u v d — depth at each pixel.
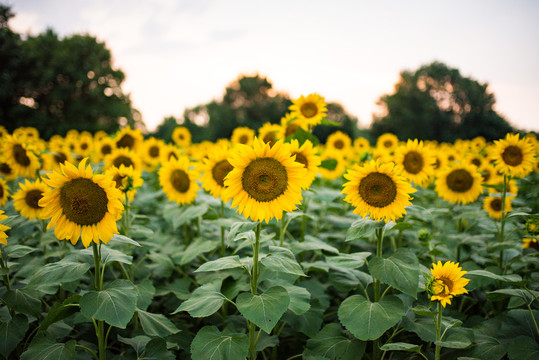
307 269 4.32
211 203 5.59
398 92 68.44
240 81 99.94
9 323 3.41
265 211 3.38
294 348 4.43
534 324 3.70
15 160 6.04
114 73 58.28
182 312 4.80
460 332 3.53
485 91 62.59
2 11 51.56
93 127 51.72
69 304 3.11
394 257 3.48
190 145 13.32
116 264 4.88
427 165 5.42
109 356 3.64
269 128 6.59
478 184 5.84
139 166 6.73
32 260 4.25
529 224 3.94
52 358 2.99
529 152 5.19
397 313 3.24
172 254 5.32
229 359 3.05
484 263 4.75
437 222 6.55
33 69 50.91
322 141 26.84
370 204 3.67
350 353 3.56
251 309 3.02
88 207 3.03
